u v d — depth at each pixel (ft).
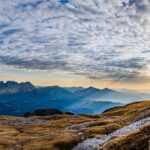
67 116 619.26
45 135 343.46
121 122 343.87
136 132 143.64
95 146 236.84
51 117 620.49
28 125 499.92
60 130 385.50
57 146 263.90
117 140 150.00
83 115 616.39
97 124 367.86
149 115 324.19
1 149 293.02
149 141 126.21
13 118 627.46
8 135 375.04
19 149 281.13
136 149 128.67
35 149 264.93
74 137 281.74
